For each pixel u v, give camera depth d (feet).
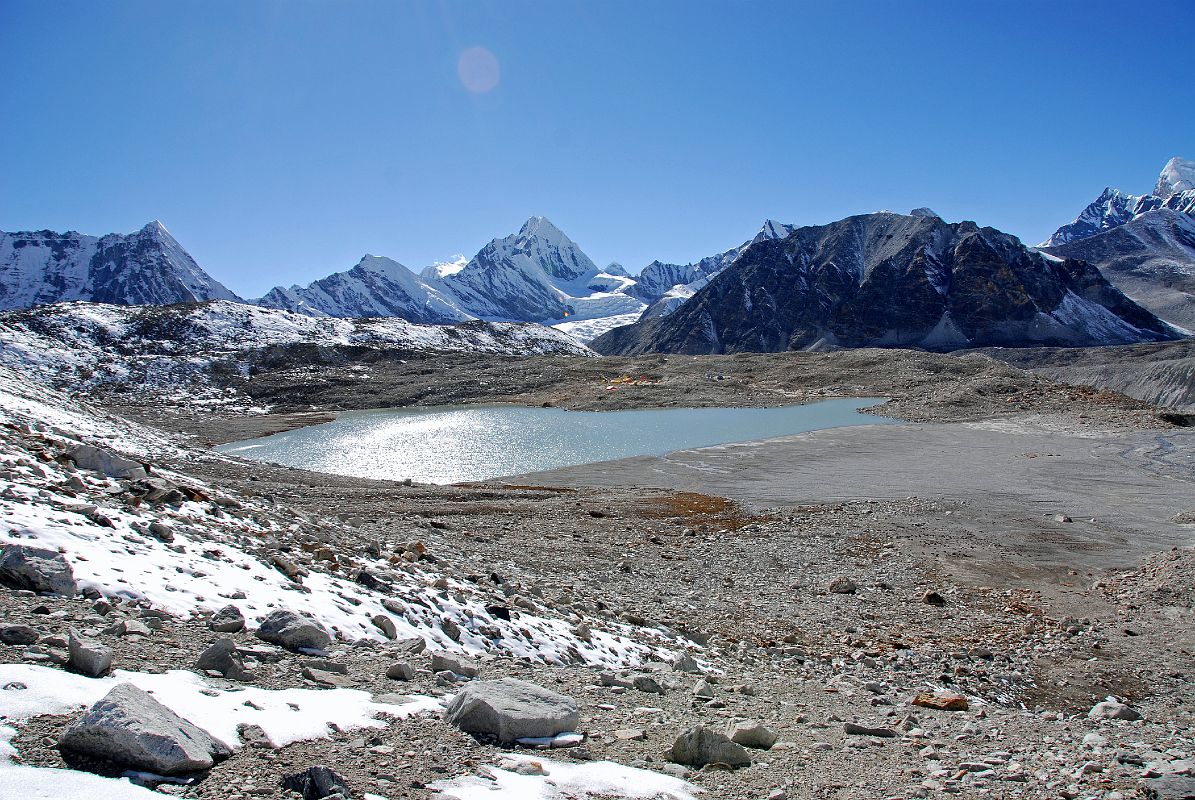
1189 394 454.81
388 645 34.22
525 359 460.96
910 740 31.68
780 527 112.57
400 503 114.52
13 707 18.67
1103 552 99.04
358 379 398.21
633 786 21.59
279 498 104.17
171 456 127.03
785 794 22.80
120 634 25.99
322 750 20.56
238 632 30.14
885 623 68.95
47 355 386.52
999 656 60.44
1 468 43.29
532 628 45.83
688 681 41.83
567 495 138.00
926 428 241.96
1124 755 29.50
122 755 17.03
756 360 430.20
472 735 23.91
